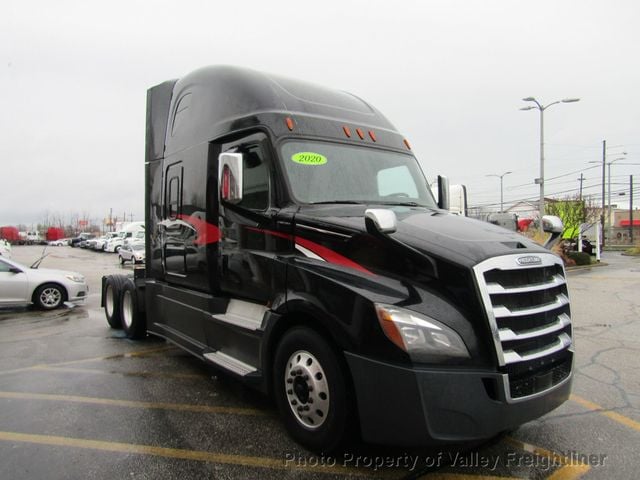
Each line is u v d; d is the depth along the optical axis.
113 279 8.78
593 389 5.23
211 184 5.20
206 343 5.26
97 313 10.71
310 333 3.67
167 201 6.36
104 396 5.00
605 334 8.11
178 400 4.88
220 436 4.03
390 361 3.12
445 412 3.02
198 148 5.53
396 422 3.11
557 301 3.65
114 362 6.34
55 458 3.63
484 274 3.17
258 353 4.30
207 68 5.77
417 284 3.32
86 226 121.31
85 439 3.96
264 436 4.03
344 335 3.36
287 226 4.13
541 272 3.52
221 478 3.36
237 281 4.71
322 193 4.40
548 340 3.49
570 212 31.50
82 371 5.91
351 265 3.61
